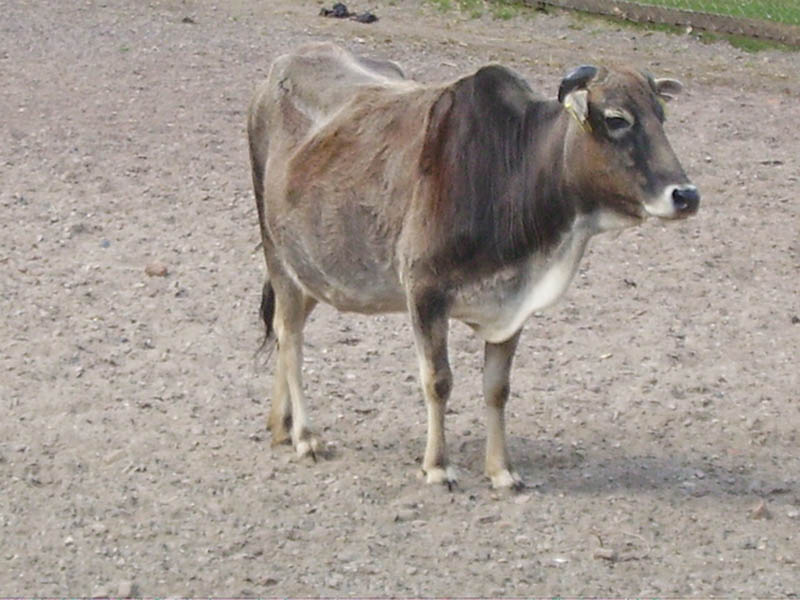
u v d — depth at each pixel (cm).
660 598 727
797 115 1675
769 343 1095
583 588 734
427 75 1739
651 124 738
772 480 869
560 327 1107
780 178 1459
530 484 847
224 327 1081
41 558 754
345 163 838
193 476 851
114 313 1094
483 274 789
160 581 732
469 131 788
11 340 1035
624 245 1281
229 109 1598
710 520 813
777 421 957
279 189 877
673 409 971
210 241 1248
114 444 888
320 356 1037
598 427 939
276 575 740
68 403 940
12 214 1279
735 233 1314
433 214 788
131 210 1307
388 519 802
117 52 1794
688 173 1460
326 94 880
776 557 773
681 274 1222
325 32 1928
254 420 935
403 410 955
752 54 1903
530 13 2020
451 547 772
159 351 1033
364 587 730
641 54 1886
